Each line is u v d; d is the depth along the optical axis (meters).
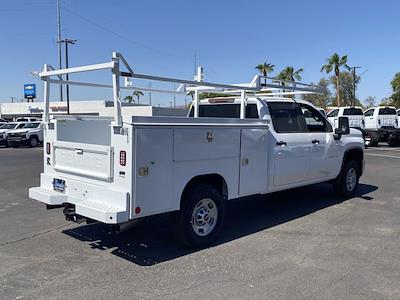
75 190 5.88
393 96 65.06
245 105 7.41
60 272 5.06
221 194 6.33
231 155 6.28
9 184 11.52
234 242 6.19
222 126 6.09
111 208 5.23
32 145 30.05
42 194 6.10
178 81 5.85
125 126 5.14
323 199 9.21
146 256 5.61
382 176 12.62
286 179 7.49
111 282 4.76
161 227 6.98
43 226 7.06
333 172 8.80
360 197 9.44
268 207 8.47
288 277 4.89
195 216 5.85
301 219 7.51
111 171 5.32
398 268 5.18
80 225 7.11
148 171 5.25
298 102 8.08
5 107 76.25
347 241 6.23
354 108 25.89
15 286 4.65
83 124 6.73
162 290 4.55
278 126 7.37
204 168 5.89
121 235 6.54
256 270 5.11
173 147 5.48
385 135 24.56
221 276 4.93
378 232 6.71
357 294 4.45
